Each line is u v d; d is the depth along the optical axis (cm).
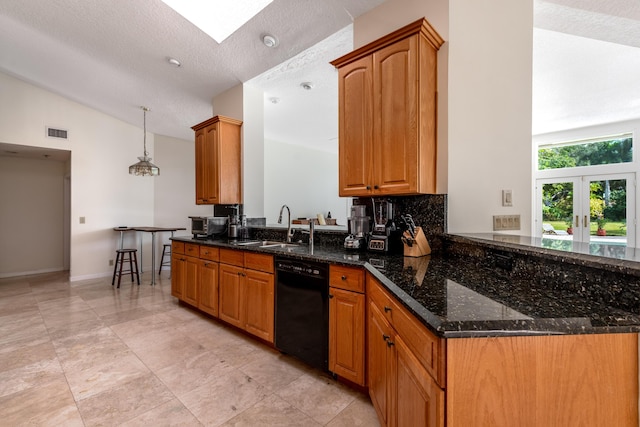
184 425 159
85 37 312
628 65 320
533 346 79
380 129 197
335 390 190
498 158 200
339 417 166
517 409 79
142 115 495
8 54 366
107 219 517
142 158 475
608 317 82
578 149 583
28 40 333
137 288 440
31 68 394
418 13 205
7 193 508
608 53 295
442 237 196
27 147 448
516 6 203
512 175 202
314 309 206
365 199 245
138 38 300
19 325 296
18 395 183
